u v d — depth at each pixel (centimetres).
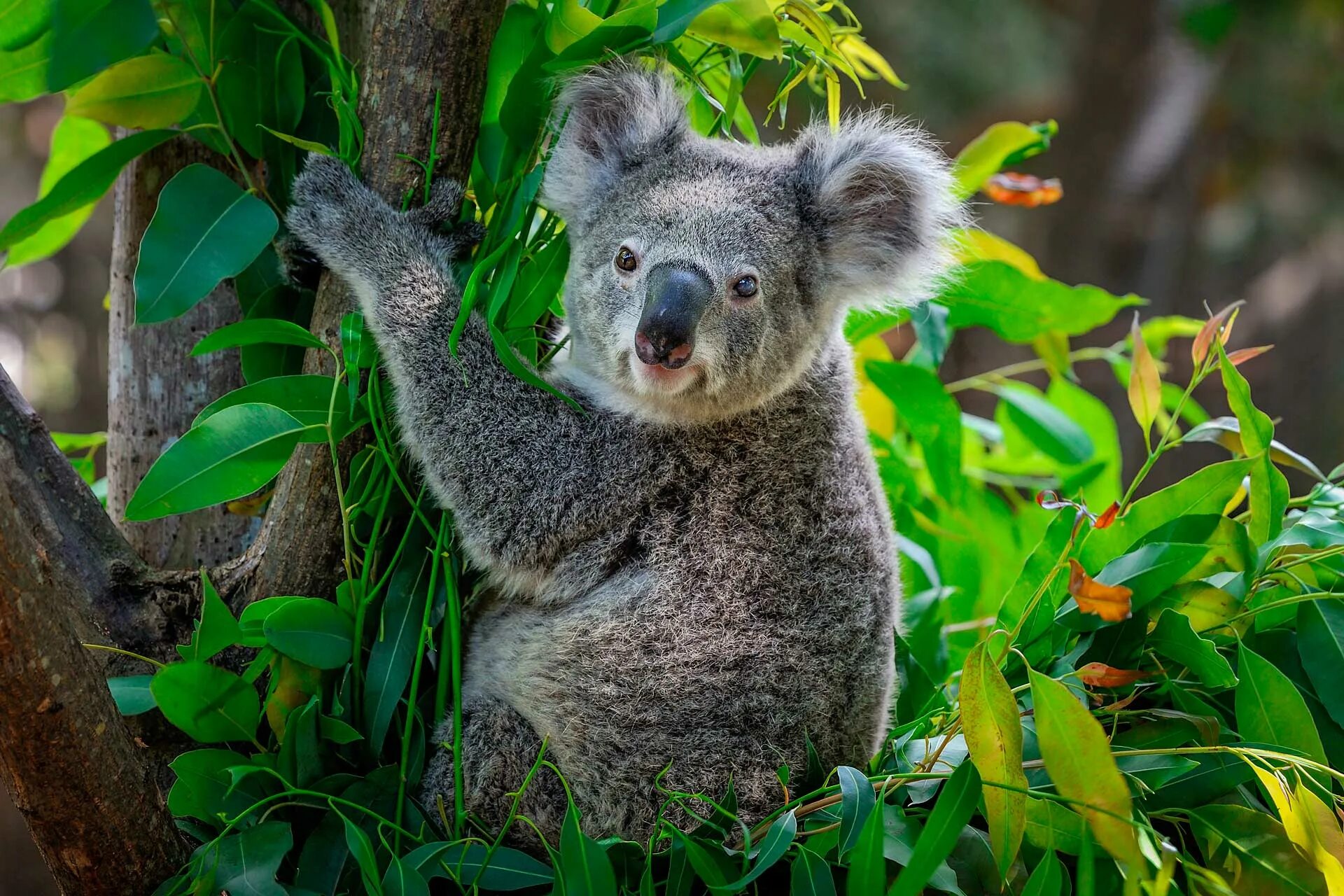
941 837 255
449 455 313
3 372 294
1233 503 354
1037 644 326
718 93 390
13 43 306
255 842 274
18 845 792
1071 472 486
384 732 296
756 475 338
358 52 350
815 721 324
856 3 1058
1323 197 1170
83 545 297
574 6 297
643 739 319
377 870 266
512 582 329
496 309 297
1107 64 1095
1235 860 285
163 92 317
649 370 320
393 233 309
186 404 359
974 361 1112
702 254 327
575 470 327
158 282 291
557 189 340
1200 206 1152
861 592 339
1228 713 325
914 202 365
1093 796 255
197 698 280
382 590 310
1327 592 326
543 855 319
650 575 330
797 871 264
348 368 293
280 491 308
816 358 356
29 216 317
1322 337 1206
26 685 245
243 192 305
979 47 1084
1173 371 930
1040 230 1141
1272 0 1033
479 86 305
